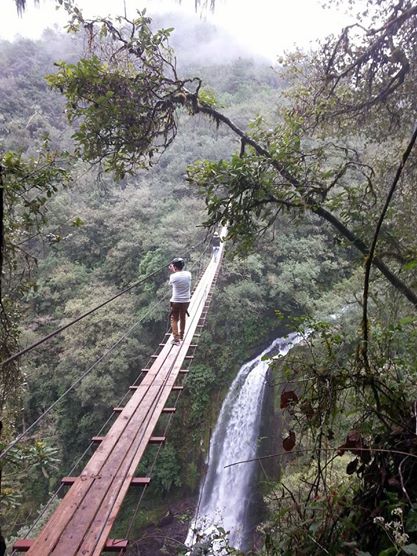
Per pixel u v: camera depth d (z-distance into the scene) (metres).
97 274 16.50
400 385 1.92
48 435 13.13
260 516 10.04
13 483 4.14
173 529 10.98
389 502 1.63
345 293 8.67
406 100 4.63
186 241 15.26
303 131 4.42
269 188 3.54
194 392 13.41
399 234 4.11
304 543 1.67
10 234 3.38
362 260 3.69
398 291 3.90
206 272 11.34
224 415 12.85
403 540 1.29
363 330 1.86
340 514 1.71
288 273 13.10
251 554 2.08
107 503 2.64
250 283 13.59
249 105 21.50
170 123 3.91
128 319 14.02
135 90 3.56
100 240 17.27
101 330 13.66
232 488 11.26
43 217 3.44
